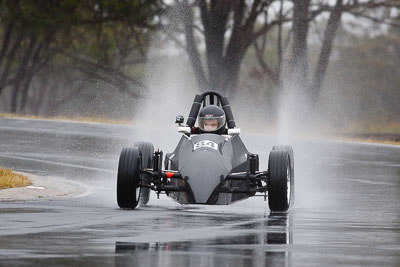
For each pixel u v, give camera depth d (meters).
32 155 95.94
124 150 52.72
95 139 120.25
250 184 52.72
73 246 36.12
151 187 51.69
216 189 50.12
